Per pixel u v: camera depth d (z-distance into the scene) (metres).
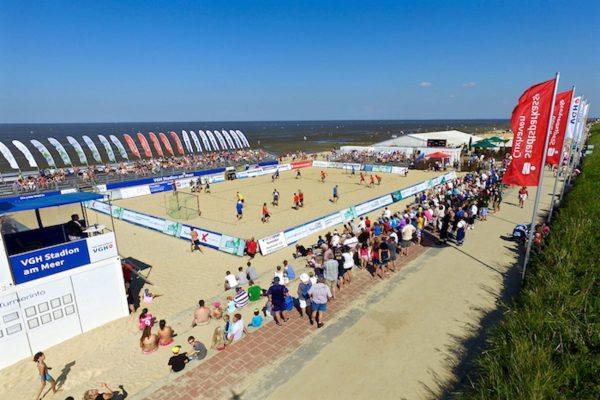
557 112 15.27
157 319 11.41
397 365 7.69
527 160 10.87
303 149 83.88
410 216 16.22
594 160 27.62
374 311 9.93
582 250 9.24
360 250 13.06
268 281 13.45
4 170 57.16
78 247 10.88
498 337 6.56
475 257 13.75
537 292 7.43
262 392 7.09
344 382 7.26
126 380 8.22
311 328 9.29
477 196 21.16
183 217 23.73
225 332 8.84
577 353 5.47
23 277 9.91
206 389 7.23
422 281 11.73
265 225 21.45
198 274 14.88
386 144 51.47
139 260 16.64
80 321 10.98
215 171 41.19
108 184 32.47
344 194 30.14
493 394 5.16
